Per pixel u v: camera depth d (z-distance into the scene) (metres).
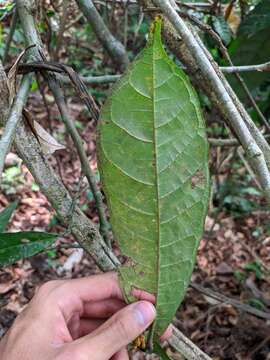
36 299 0.30
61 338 0.28
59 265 0.88
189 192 0.21
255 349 0.71
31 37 0.31
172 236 0.22
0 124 0.28
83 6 0.44
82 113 1.17
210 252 0.94
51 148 0.28
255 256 0.94
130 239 0.22
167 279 0.23
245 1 0.47
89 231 0.28
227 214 1.03
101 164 0.21
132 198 0.22
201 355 0.29
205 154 0.21
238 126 0.21
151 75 0.20
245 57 0.45
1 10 0.52
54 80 0.31
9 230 0.93
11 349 0.27
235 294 0.85
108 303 0.31
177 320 0.79
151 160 0.21
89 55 1.12
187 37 0.22
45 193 0.28
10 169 1.07
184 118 0.20
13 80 0.27
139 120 0.20
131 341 0.25
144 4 0.31
